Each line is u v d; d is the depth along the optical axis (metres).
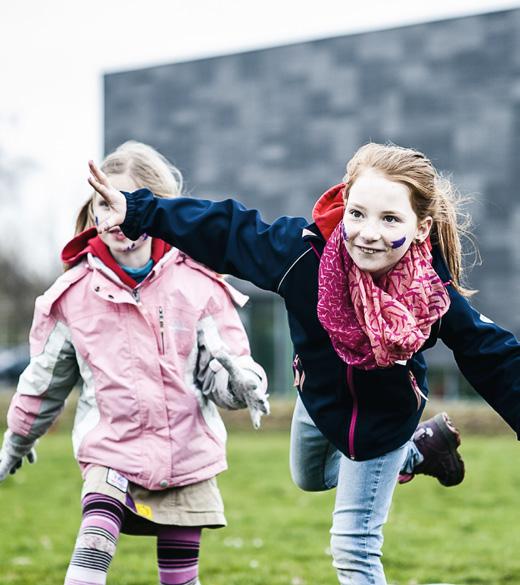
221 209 3.87
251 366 4.41
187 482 4.38
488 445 16.20
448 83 30.91
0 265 49.94
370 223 3.46
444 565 7.30
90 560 4.01
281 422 19.77
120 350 4.36
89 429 4.38
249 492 11.12
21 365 42.09
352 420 3.84
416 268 3.57
